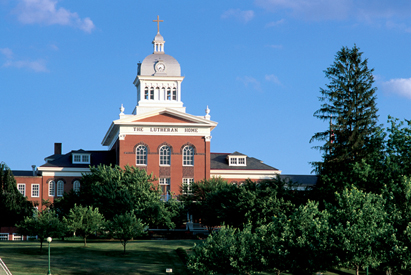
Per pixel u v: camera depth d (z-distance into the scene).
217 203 72.19
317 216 50.53
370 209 45.22
